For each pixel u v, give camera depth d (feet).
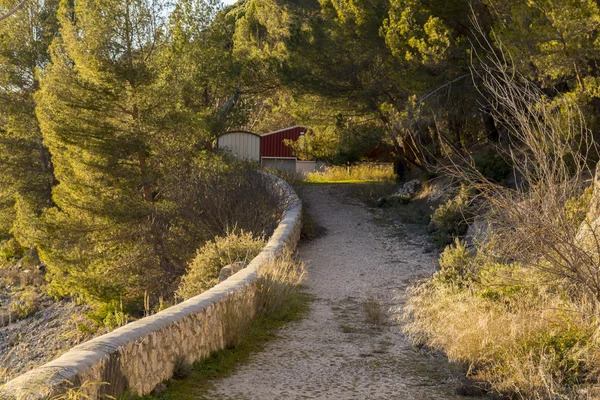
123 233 78.43
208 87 105.50
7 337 84.17
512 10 44.83
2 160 118.83
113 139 77.36
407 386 21.89
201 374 21.89
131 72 77.66
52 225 80.89
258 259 36.35
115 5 78.43
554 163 22.27
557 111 40.29
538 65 42.32
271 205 60.90
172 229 68.33
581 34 39.83
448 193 61.72
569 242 22.09
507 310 24.85
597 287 21.74
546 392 18.76
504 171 59.72
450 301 28.09
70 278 80.38
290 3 127.13
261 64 102.83
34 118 115.44
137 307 71.36
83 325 72.79
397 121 67.87
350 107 85.56
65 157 82.89
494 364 21.99
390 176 97.04
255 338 27.99
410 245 58.80
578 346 20.48
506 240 23.67
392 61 71.61
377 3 76.89
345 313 34.73
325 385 21.76
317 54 82.02
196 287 38.52
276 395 20.29
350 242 60.90
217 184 62.64
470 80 62.75
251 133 104.22
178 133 81.46
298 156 117.70
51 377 14.49
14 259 116.98
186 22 99.14
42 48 118.42
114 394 16.66
